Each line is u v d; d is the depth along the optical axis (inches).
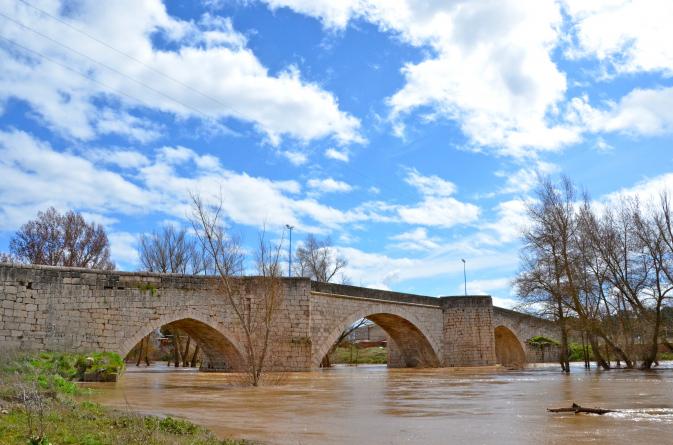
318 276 2421.3
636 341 1700.3
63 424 398.9
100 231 2123.5
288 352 1412.4
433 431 422.6
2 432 352.2
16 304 1072.2
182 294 1274.6
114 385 937.5
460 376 1274.6
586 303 1576.0
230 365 1427.2
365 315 1686.8
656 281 1551.4
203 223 1141.1
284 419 502.0
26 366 847.1
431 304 1978.3
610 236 1598.2
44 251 1959.9
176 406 616.7
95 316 1158.3
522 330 2400.3
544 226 1542.8
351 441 384.5
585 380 1056.2
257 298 1370.6
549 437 386.9
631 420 466.6
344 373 1455.5
